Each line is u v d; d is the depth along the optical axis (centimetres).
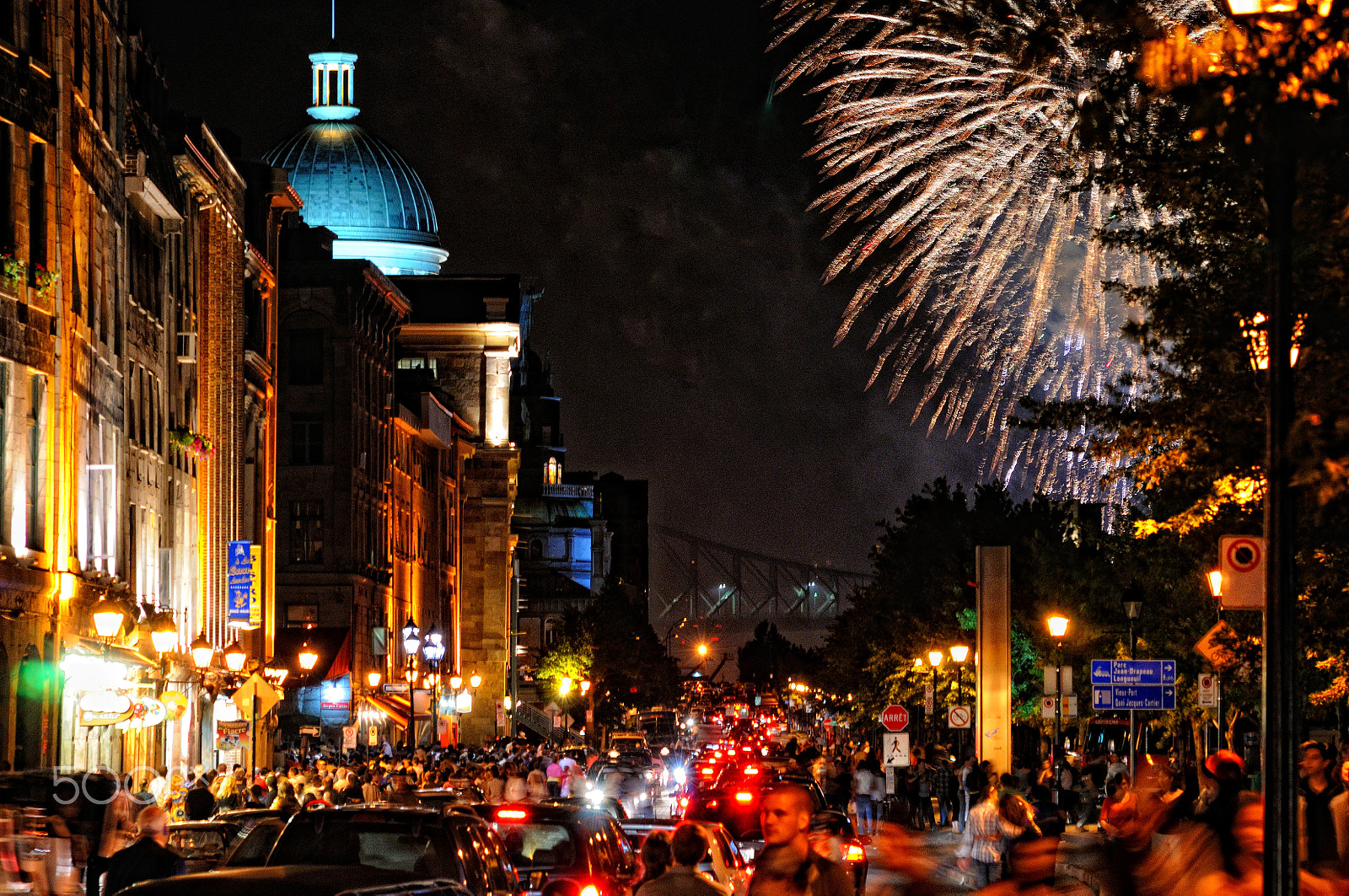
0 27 3466
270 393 6681
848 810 4250
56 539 3625
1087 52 972
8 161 3469
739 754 6769
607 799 2752
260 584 6334
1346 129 876
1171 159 1430
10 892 1931
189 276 5347
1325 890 1398
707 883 1163
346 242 12600
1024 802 1778
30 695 3428
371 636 8569
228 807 3444
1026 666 6469
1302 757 1703
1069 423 1944
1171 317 1672
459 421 11544
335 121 12888
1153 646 5478
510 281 12775
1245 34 903
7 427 3428
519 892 1712
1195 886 1470
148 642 4412
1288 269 1125
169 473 5012
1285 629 1127
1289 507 1130
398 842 1545
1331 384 1185
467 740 11956
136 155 4469
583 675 15188
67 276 3700
